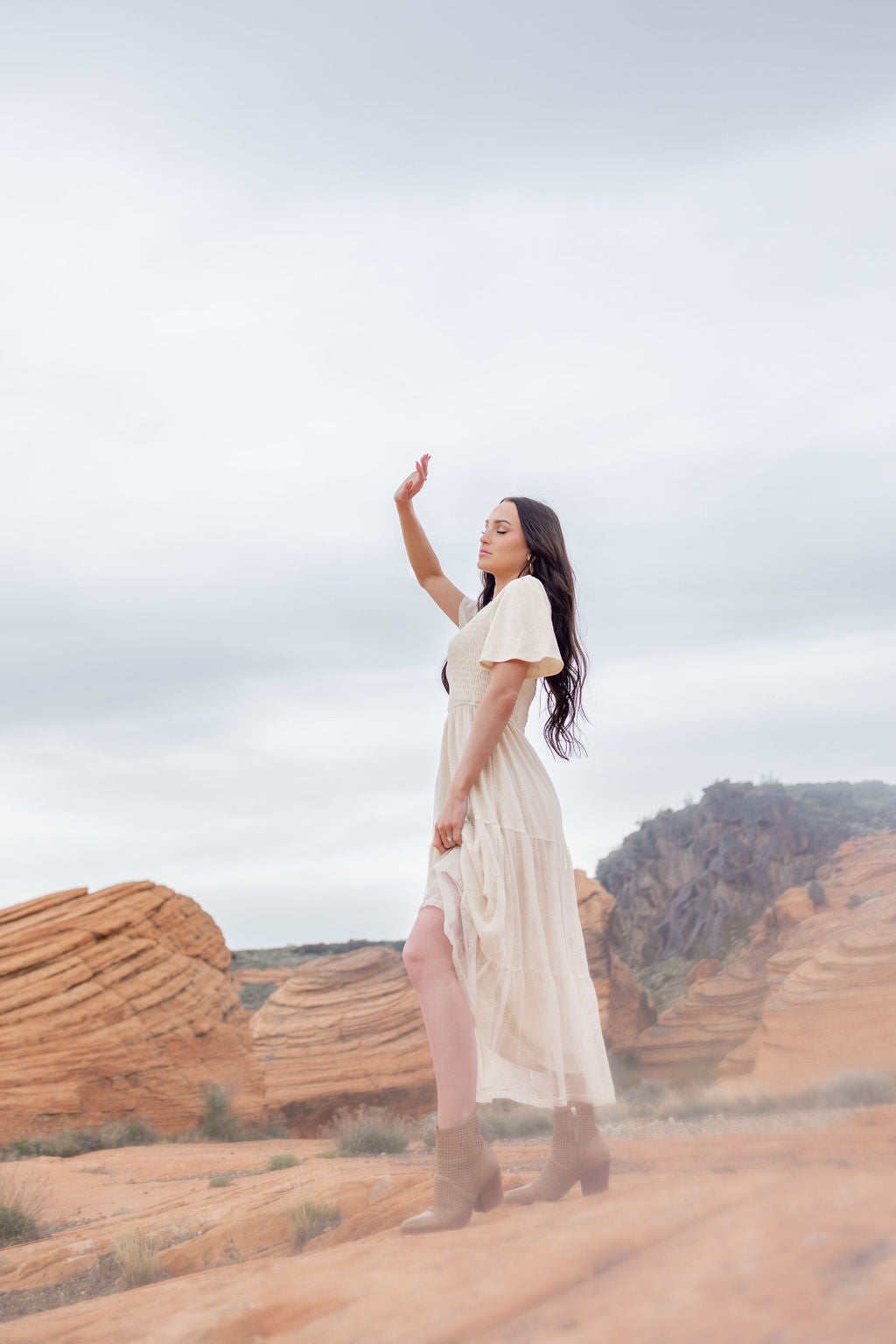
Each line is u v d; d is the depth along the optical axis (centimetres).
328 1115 3241
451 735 298
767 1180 104
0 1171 1273
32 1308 444
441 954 252
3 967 2789
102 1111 2653
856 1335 61
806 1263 79
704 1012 3116
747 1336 67
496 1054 251
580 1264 105
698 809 5375
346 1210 439
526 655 278
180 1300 159
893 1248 76
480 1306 100
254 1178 945
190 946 3328
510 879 262
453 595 364
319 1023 3531
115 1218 676
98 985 2881
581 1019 261
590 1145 245
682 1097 927
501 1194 241
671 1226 108
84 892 3131
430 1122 1541
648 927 5291
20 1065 2608
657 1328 75
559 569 322
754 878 4572
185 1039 2995
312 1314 121
